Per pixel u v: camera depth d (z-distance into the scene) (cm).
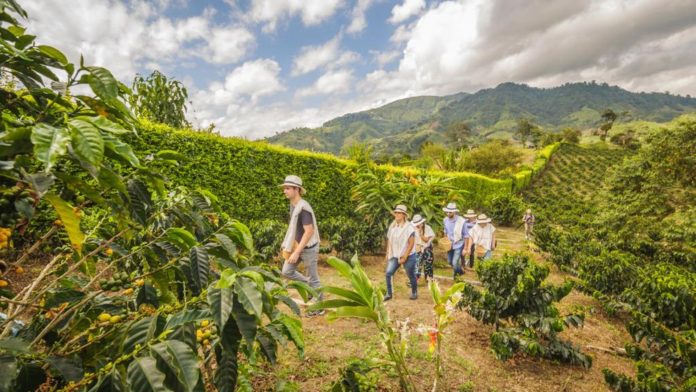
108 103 136
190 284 162
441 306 274
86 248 191
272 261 786
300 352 171
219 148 945
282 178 1143
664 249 1238
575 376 404
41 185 112
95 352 149
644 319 442
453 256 838
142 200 165
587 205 3253
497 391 359
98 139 109
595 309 661
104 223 218
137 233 223
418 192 1024
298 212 489
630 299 557
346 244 905
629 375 421
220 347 145
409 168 1723
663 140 1535
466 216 980
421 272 788
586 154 7850
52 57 143
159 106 1018
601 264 705
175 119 1052
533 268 450
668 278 513
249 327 121
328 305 229
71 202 160
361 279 234
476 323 532
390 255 633
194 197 210
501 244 1538
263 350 161
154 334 126
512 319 475
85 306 166
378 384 336
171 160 197
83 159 113
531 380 388
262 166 1077
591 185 5397
